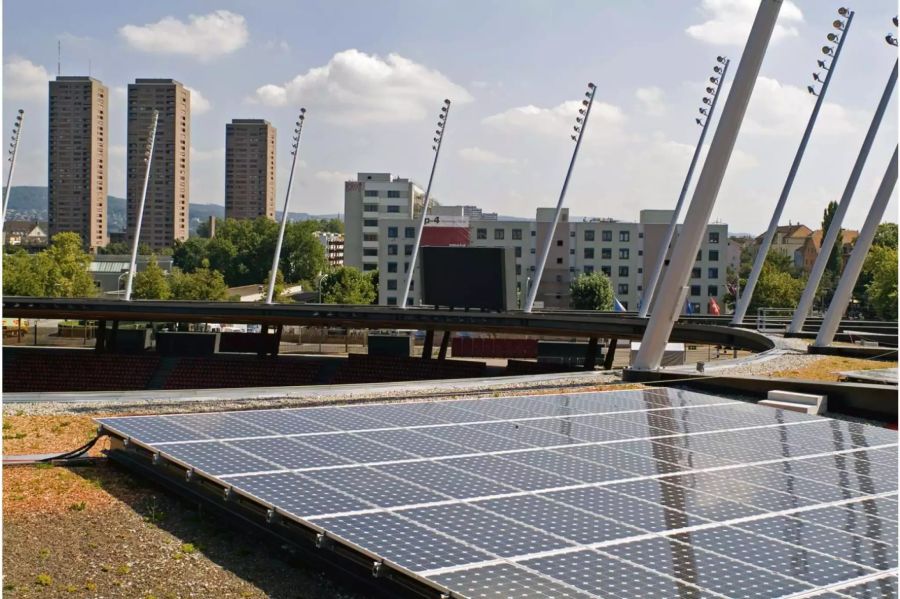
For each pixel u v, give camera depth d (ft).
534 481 75.46
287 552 76.95
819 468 82.02
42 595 69.26
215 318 298.76
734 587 54.34
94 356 324.19
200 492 86.48
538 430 95.91
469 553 59.52
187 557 76.89
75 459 102.89
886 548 61.31
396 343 327.88
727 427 100.32
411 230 568.00
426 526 64.54
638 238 563.07
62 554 77.36
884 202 205.05
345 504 69.62
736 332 240.94
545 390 159.43
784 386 142.92
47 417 131.13
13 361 317.63
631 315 322.34
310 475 77.20
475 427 96.48
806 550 60.64
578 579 55.26
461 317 263.70
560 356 321.93
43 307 290.97
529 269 565.12
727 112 154.61
